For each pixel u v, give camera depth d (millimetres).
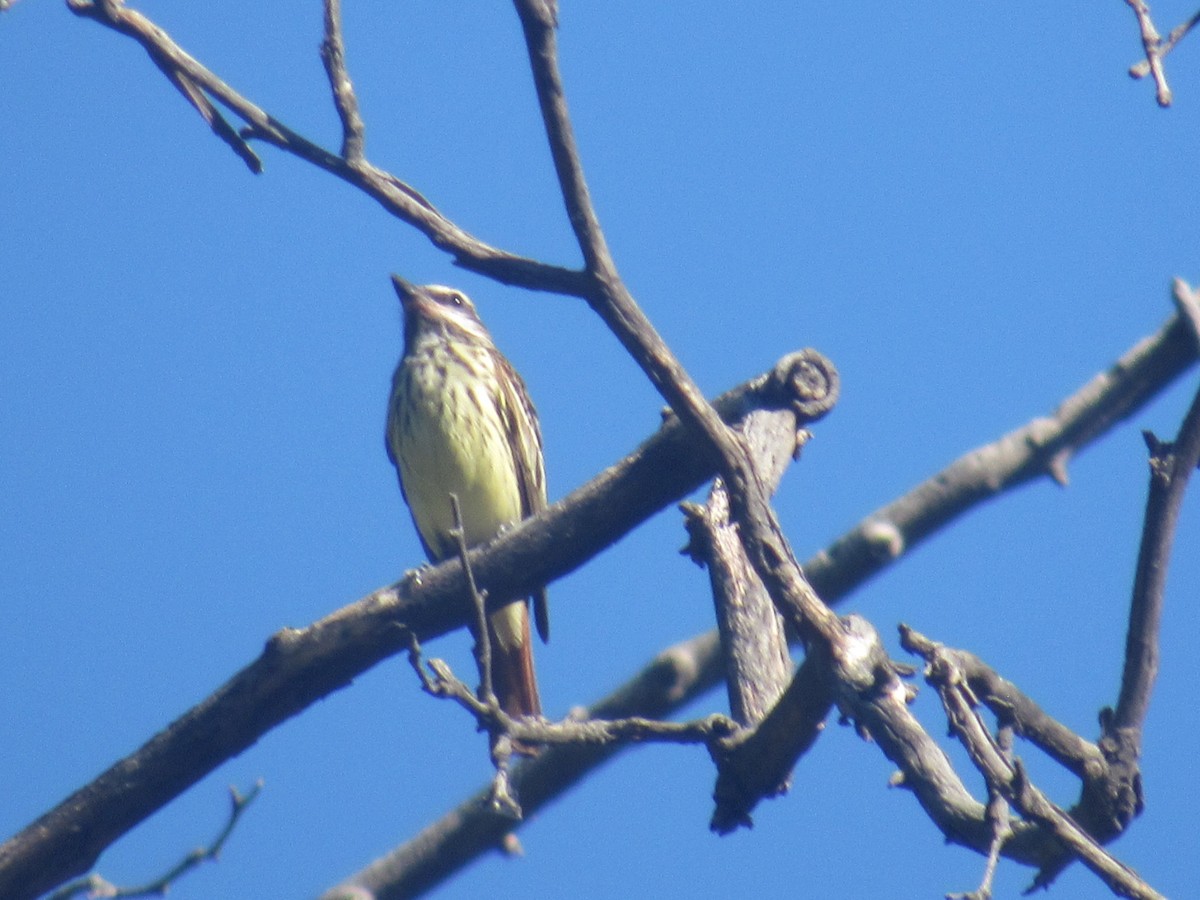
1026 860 7133
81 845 10953
